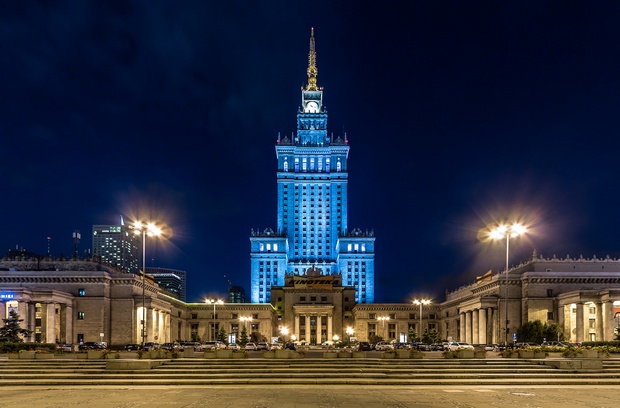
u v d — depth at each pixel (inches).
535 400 1225.4
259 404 1162.6
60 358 1983.3
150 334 5492.1
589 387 1471.5
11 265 5482.3
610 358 1998.0
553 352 2196.1
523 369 1653.5
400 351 1859.0
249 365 1690.5
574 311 4995.1
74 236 6003.9
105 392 1365.7
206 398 1249.4
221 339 6692.9
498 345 3811.5
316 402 1191.6
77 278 5187.0
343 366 1692.9
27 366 1700.3
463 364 1729.8
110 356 1908.2
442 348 4067.4
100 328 5123.0
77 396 1291.8
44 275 5167.3
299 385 1497.3
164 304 6028.5
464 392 1365.7
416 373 1621.6
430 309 7716.5
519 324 5177.2
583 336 4685.0
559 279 5093.5
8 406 1142.3
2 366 1697.8
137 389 1428.4
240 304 7534.5
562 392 1366.9
